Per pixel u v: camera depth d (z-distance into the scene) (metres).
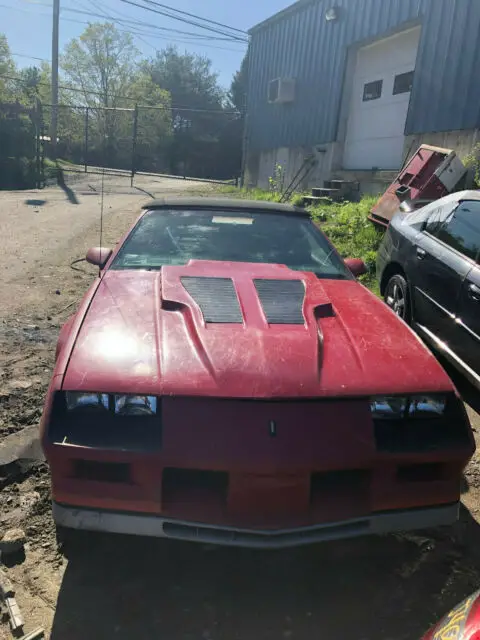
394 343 2.59
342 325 2.73
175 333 2.49
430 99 10.35
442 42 10.03
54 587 2.24
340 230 8.60
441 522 2.28
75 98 38.00
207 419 2.09
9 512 2.62
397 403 2.25
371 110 12.79
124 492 2.09
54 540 2.49
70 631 2.04
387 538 2.63
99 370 2.22
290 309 2.77
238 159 52.31
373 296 3.25
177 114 55.16
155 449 2.06
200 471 2.10
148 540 2.55
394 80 11.94
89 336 2.45
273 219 3.90
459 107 9.69
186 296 2.80
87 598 2.20
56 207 13.34
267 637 2.07
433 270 4.46
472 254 4.07
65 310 5.61
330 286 3.26
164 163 50.47
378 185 11.98
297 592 2.29
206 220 3.81
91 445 2.08
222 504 2.10
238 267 3.28
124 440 2.08
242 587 2.31
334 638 2.07
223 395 2.13
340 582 2.35
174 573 2.37
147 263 3.38
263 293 2.93
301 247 3.70
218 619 2.14
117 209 13.30
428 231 4.85
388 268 5.46
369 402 2.22
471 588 2.33
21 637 1.99
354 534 2.19
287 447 2.06
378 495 2.17
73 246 8.69
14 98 25.97
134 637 2.03
